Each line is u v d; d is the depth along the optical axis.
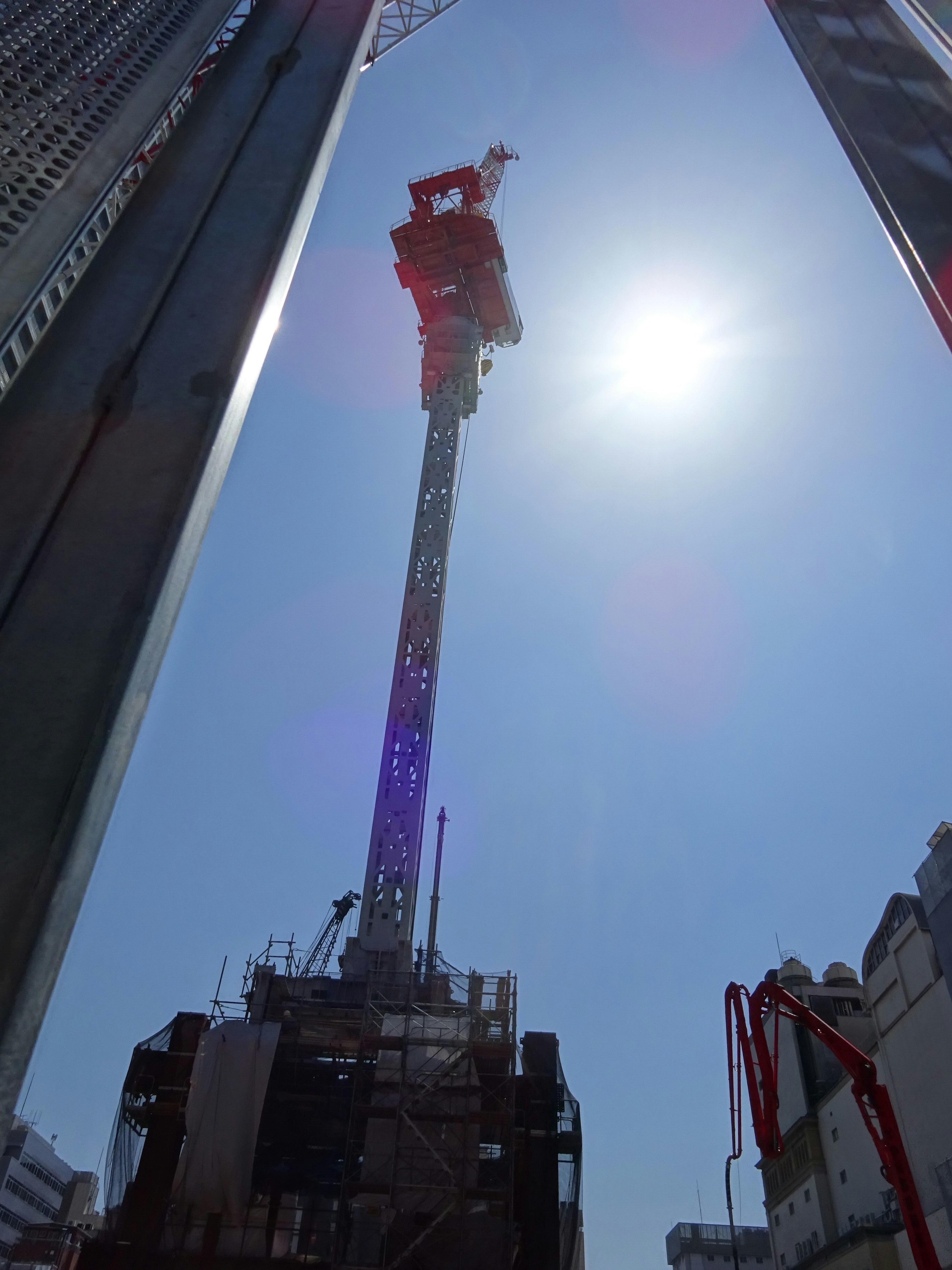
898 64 7.89
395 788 41.16
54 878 2.91
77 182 5.63
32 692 3.28
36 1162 93.12
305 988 34.44
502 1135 29.59
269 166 5.71
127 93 6.51
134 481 3.91
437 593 47.25
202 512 4.00
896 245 6.79
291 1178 31.23
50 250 5.15
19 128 5.61
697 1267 80.81
